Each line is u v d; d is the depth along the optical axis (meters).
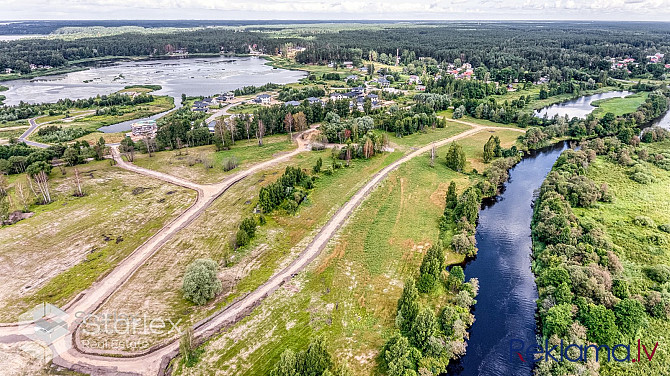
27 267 88.25
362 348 68.12
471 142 180.62
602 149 158.75
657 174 137.25
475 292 81.69
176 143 173.50
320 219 110.62
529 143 177.50
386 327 72.69
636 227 102.88
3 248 94.94
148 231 103.81
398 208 117.75
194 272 77.38
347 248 97.06
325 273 87.31
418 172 143.75
